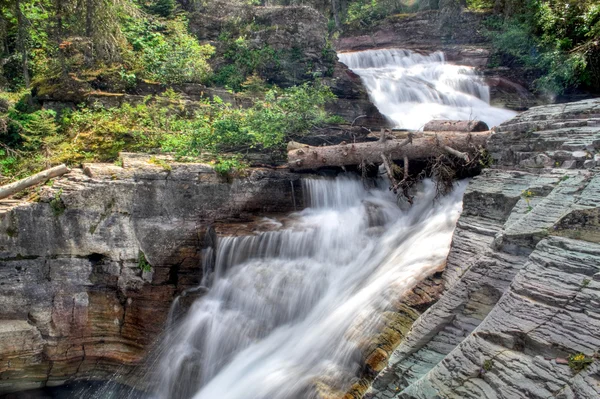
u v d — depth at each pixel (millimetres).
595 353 3607
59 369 8484
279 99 12422
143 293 9055
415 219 9289
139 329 8953
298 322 7812
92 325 8680
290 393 6027
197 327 8719
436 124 10844
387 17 24469
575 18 16703
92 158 10109
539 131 7336
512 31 18188
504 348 4184
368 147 9922
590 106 7363
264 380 6496
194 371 8242
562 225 4805
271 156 11117
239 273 8641
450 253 6484
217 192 9695
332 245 9094
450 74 17781
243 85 14211
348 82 15430
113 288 8836
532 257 4707
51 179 8898
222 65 15414
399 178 10336
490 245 5477
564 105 7898
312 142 11812
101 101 11938
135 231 8969
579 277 4188
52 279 8344
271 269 8547
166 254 9250
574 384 3533
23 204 8148
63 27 13930
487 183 6945
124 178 8891
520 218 5531
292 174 10461
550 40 17203
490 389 3945
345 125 12586
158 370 8695
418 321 5492
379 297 6750
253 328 8055
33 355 8180
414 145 9492
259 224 9516
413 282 6656
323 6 27188
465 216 6930
